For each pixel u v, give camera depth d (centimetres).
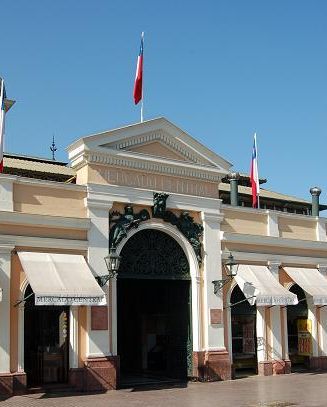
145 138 2306
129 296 2936
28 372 2006
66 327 2072
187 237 2372
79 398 1856
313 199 2939
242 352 2519
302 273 2680
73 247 2078
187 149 2414
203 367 2312
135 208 2258
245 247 2548
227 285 2453
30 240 1995
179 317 2422
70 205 2111
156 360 2739
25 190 2031
